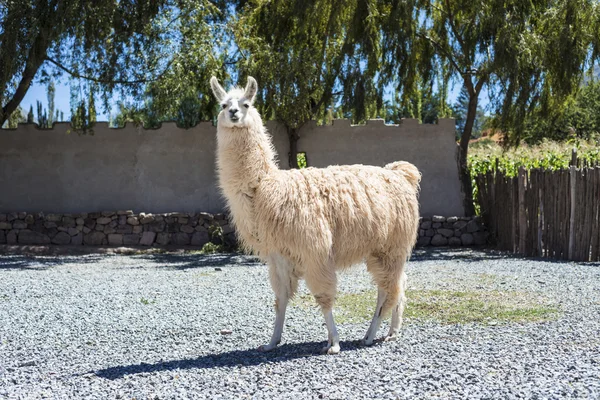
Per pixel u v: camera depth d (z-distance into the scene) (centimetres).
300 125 1492
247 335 593
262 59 1420
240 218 517
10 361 512
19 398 412
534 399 379
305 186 513
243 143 507
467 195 1522
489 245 1439
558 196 1169
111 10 1395
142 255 1390
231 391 416
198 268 1131
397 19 1404
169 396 409
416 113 2283
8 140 1548
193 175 1534
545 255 1209
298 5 1402
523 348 506
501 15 1365
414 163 1518
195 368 478
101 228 1487
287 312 700
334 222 519
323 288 508
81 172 1542
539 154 1834
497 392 394
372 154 1520
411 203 575
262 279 971
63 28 1332
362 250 540
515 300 732
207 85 1551
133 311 719
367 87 1464
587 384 403
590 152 1677
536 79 1423
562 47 1377
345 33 1490
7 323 661
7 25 1362
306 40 1505
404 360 482
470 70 1507
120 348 552
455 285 860
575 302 710
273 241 505
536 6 1453
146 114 1577
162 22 1424
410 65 1509
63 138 1542
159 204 1536
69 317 689
